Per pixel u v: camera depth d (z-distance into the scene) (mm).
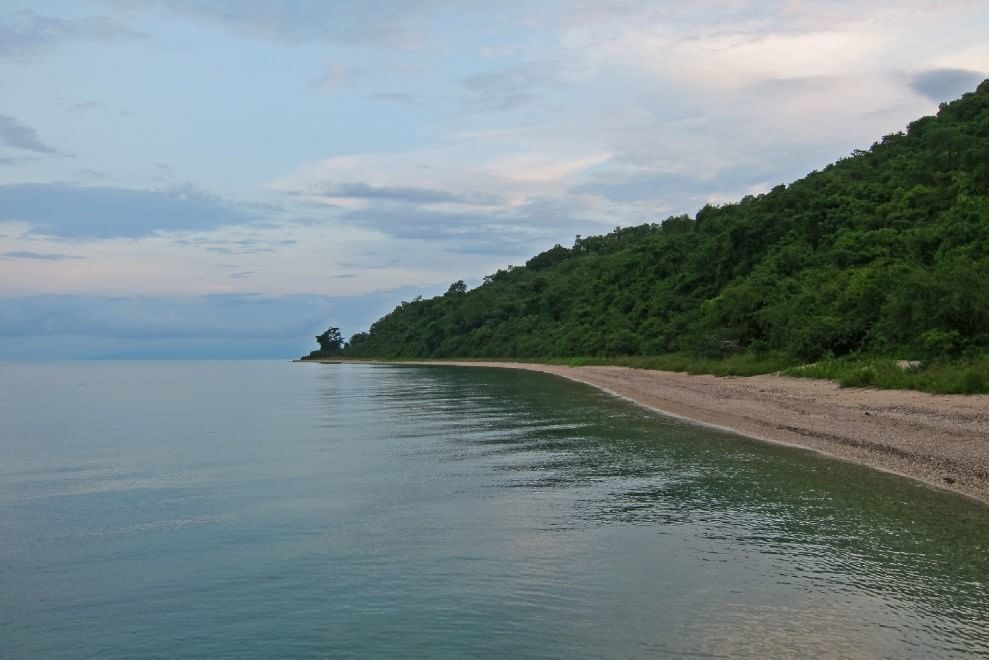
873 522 12078
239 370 138500
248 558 11203
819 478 15492
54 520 13820
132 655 8148
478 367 93688
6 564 11156
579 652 7820
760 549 10922
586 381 51062
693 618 8555
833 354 38812
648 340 69750
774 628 8234
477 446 21578
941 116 72750
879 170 67188
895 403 24422
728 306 54062
